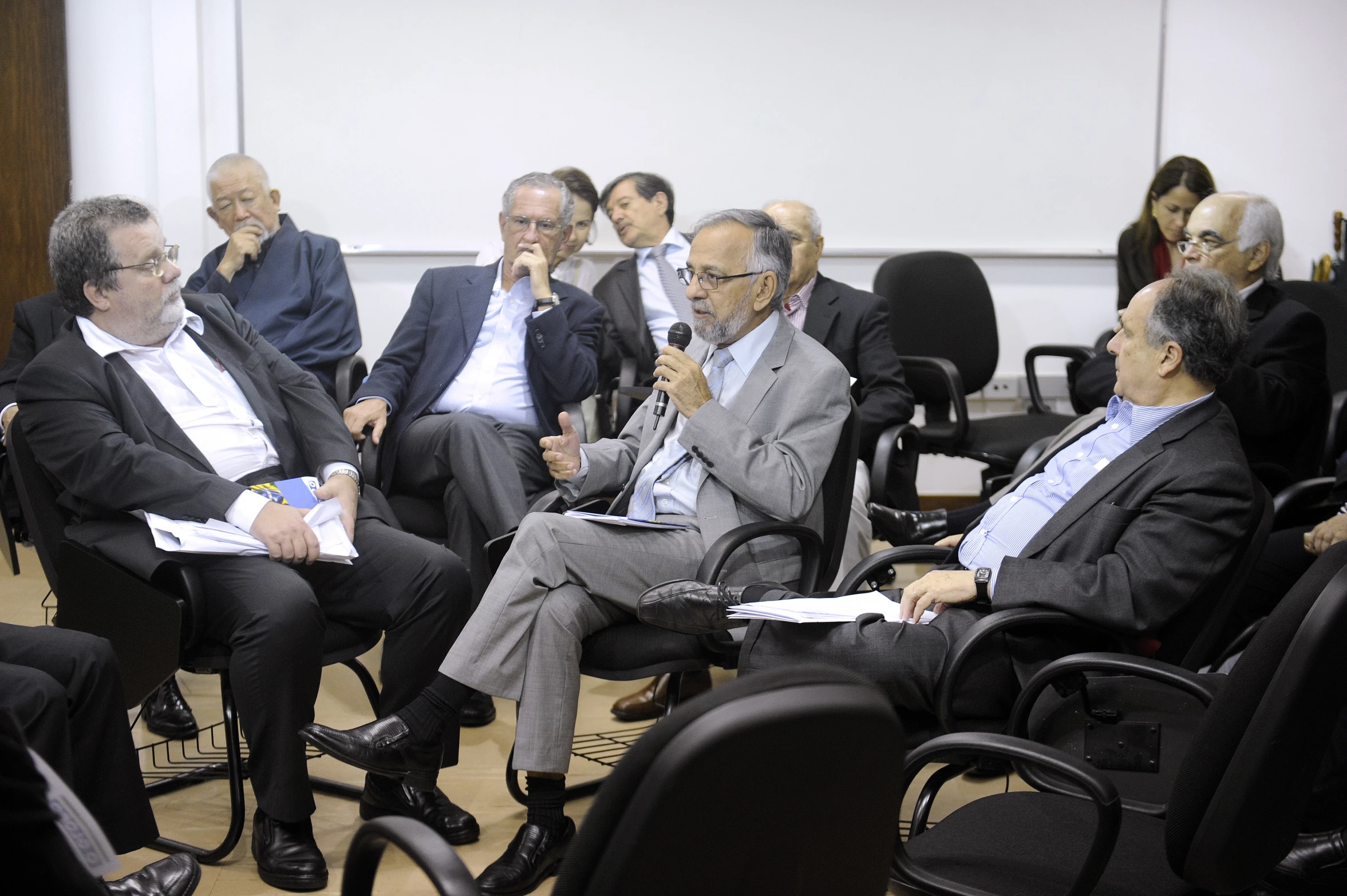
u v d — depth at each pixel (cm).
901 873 130
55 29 409
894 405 321
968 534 215
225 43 411
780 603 187
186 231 418
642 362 366
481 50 415
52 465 207
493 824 219
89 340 221
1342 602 108
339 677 305
